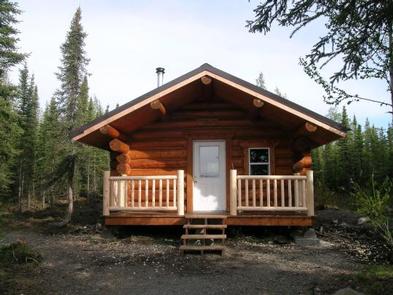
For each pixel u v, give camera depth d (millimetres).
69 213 19688
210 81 12406
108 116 12680
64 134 21688
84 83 22797
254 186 12383
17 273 8672
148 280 8305
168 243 11797
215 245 10734
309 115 11930
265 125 14219
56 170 21531
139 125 14430
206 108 14531
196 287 7828
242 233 12594
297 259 9820
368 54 7586
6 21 23797
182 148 14445
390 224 11812
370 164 41906
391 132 46625
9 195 36094
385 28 7074
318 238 12383
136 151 14625
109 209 12797
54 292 7582
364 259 9742
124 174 13914
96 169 41062
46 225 18594
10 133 24562
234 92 13000
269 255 10227
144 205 14320
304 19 7203
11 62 24156
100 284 8078
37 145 36781
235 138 14312
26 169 36281
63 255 10516
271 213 13289
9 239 13562
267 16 7219
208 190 14148
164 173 14414
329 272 8602
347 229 13922
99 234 13617
